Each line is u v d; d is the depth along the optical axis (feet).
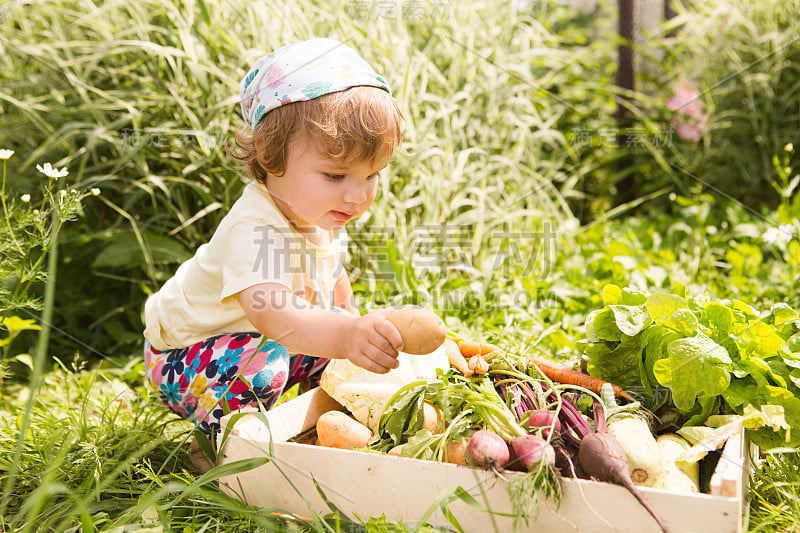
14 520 3.51
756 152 11.21
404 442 4.24
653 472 3.59
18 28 8.09
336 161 4.29
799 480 4.16
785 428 4.03
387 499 3.76
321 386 4.67
